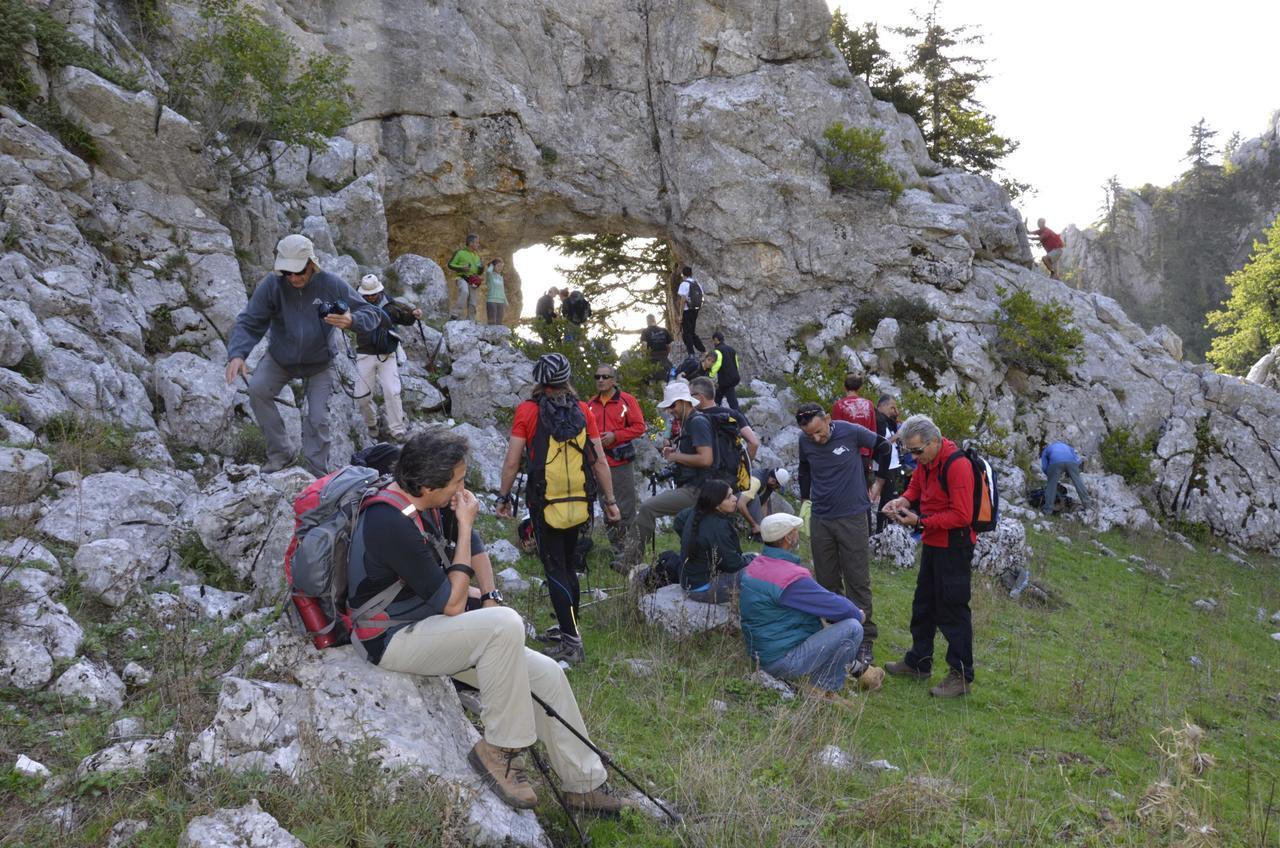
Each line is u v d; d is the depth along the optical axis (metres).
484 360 13.00
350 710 3.51
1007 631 8.43
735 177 19.36
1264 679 8.38
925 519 6.27
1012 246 21.06
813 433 6.62
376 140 17.64
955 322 19.16
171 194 10.55
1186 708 6.84
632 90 19.80
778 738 4.73
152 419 8.01
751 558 6.82
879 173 19.64
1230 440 18.14
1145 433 18.36
